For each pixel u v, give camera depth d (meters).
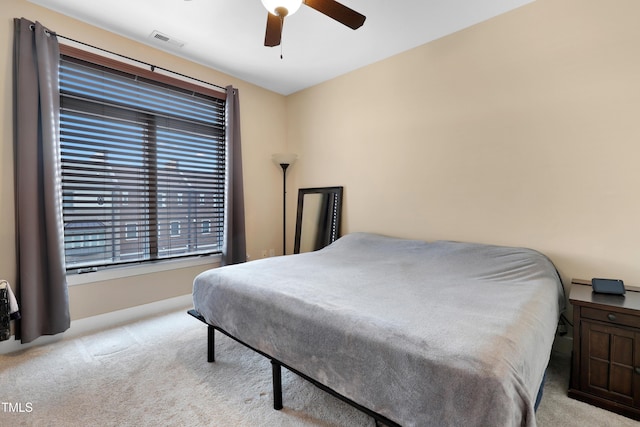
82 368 1.97
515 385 0.93
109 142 2.65
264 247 3.94
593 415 1.55
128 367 1.99
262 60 3.17
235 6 2.29
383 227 3.22
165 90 3.00
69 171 2.44
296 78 3.62
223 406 1.61
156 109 2.94
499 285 1.83
